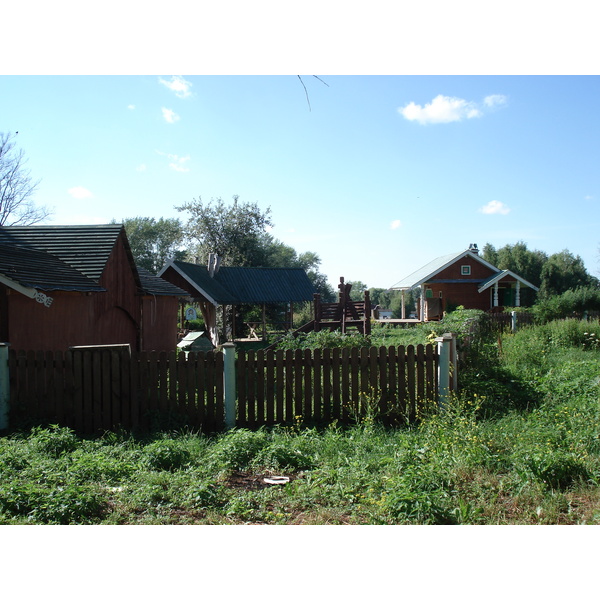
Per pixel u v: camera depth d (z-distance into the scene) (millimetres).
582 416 7352
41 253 12297
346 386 8258
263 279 35406
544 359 12844
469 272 36812
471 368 10312
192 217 51406
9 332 9961
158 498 5227
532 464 5375
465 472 5617
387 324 33781
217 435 7770
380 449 6625
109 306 13375
